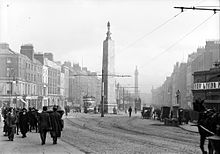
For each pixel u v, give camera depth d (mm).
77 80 148625
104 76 75438
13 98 78500
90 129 31094
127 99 155000
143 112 58719
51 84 109562
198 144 18359
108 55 73312
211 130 11852
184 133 26844
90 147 17016
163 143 18891
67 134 25328
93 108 88188
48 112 18516
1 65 79875
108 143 18969
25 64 85250
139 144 18406
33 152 14883
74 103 141875
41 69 99000
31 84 90000
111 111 76438
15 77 79750
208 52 100562
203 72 41500
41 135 18141
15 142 19172
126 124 40062
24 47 92750
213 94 39531
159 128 33375
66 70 134250
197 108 13617
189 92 111000
